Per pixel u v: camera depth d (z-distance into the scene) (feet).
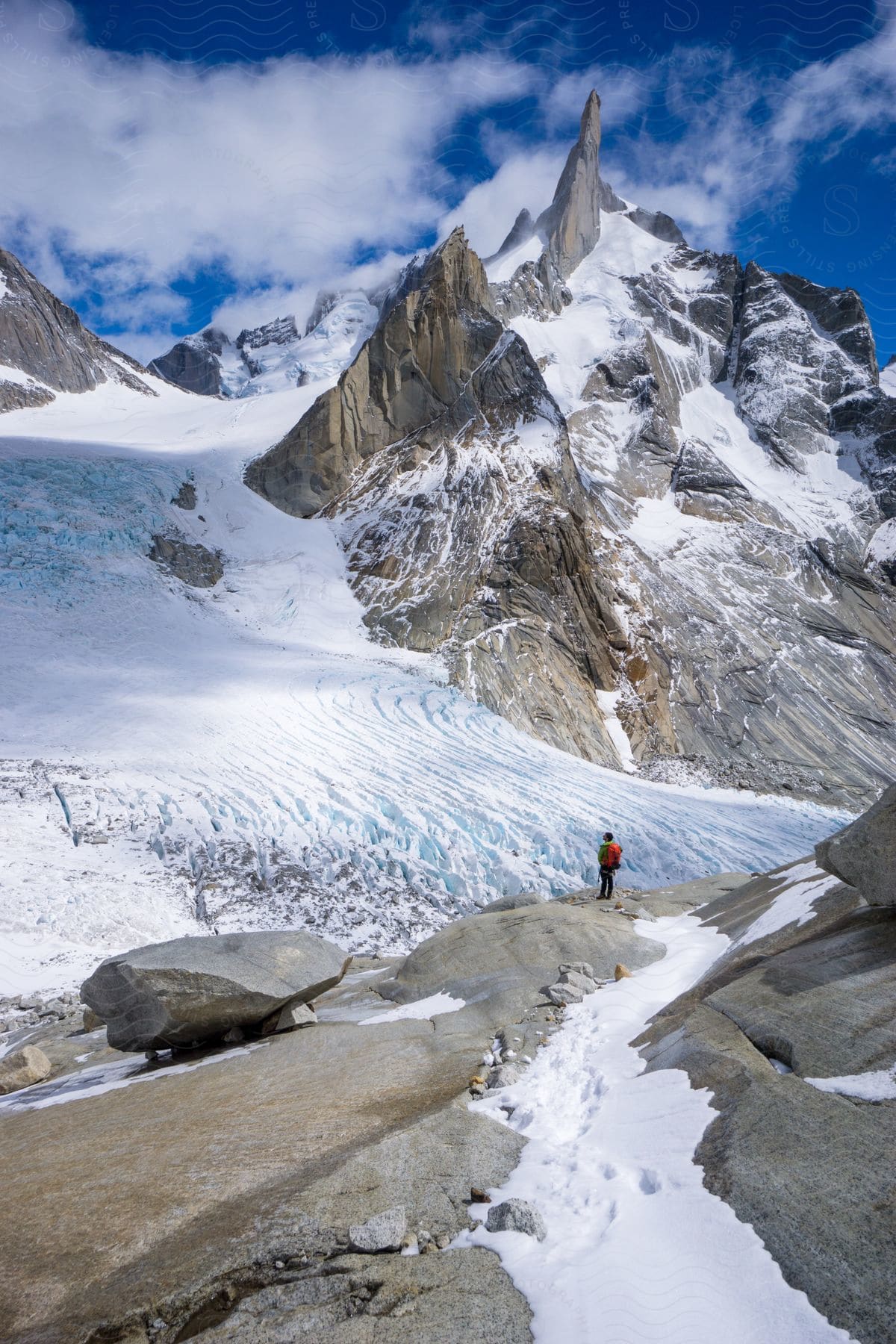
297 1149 18.65
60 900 67.41
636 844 111.65
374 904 80.53
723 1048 19.58
